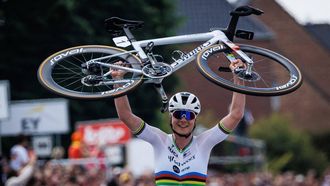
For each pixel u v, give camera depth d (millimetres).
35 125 25016
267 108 65688
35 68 40875
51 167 20844
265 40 67375
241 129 50594
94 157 24234
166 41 11344
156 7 45781
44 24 40562
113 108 42250
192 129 11398
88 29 41000
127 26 11422
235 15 11414
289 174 38250
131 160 25703
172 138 11578
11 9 40281
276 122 52344
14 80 40656
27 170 19125
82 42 41344
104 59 11289
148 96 44062
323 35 84688
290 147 51250
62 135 40219
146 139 11508
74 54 11273
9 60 40375
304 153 51719
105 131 25547
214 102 61250
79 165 22625
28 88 40656
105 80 11000
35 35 40688
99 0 43000
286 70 11688
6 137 36281
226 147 36438
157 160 11508
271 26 71438
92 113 41656
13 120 25094
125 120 11438
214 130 11594
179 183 11391
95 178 21078
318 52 72000
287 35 71688
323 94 69250
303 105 68562
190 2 70312
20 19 40438
